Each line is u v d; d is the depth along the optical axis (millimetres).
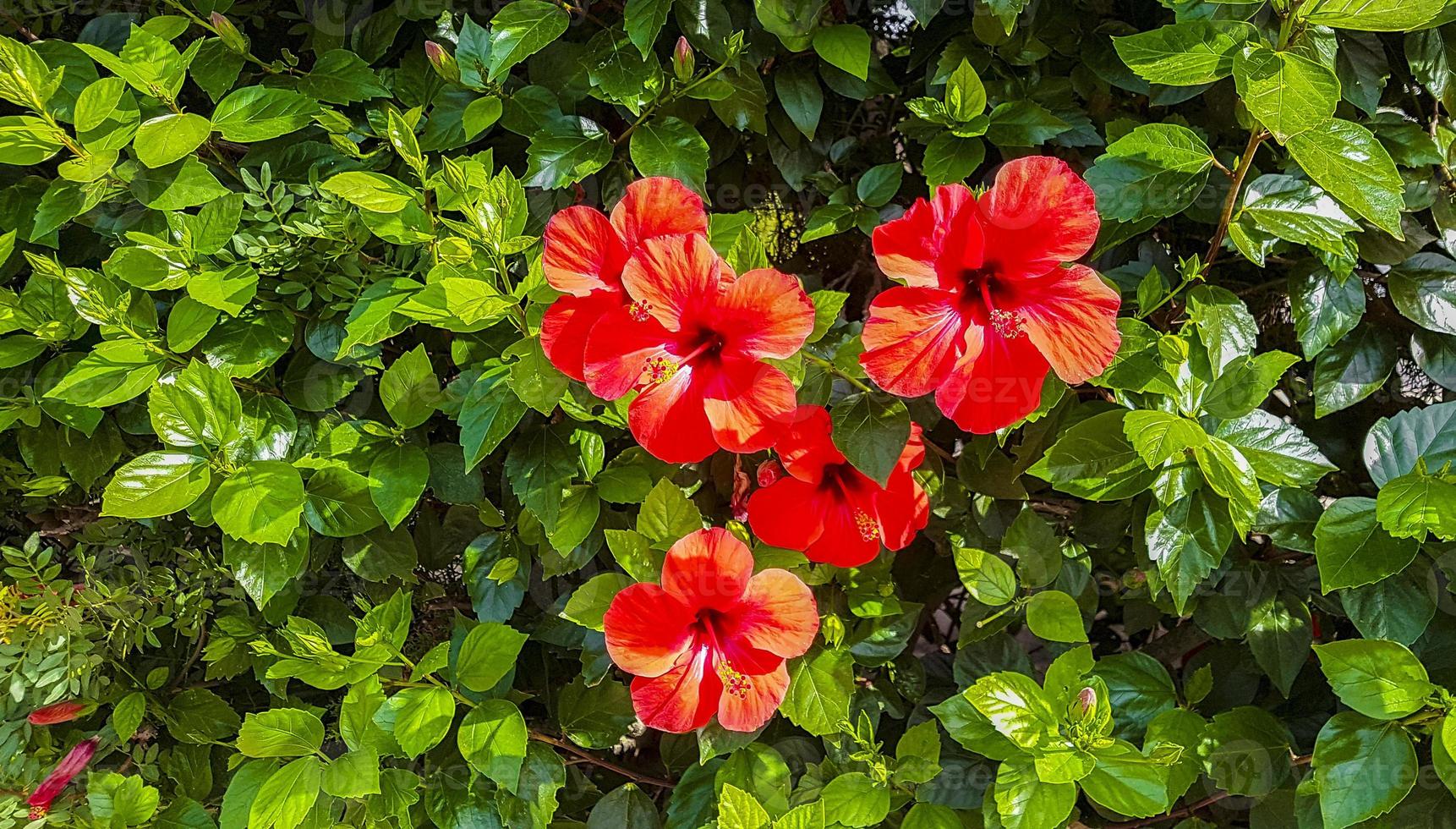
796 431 629
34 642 699
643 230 603
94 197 646
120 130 643
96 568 742
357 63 684
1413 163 644
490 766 634
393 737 648
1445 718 593
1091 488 627
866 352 591
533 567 735
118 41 703
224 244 645
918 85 708
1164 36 586
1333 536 614
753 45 684
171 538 739
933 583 758
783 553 650
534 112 676
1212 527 625
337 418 694
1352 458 715
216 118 644
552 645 743
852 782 662
